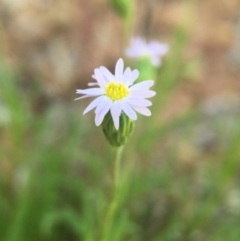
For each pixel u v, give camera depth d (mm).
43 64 153
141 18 156
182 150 133
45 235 110
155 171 112
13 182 117
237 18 170
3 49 141
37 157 112
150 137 109
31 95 141
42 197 108
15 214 102
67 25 165
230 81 151
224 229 107
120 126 64
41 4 170
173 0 170
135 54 86
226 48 160
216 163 130
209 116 140
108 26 165
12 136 111
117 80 64
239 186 125
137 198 114
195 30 164
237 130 105
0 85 119
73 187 114
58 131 132
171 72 120
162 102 114
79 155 111
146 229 116
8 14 165
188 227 112
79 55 157
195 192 120
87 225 88
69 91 146
